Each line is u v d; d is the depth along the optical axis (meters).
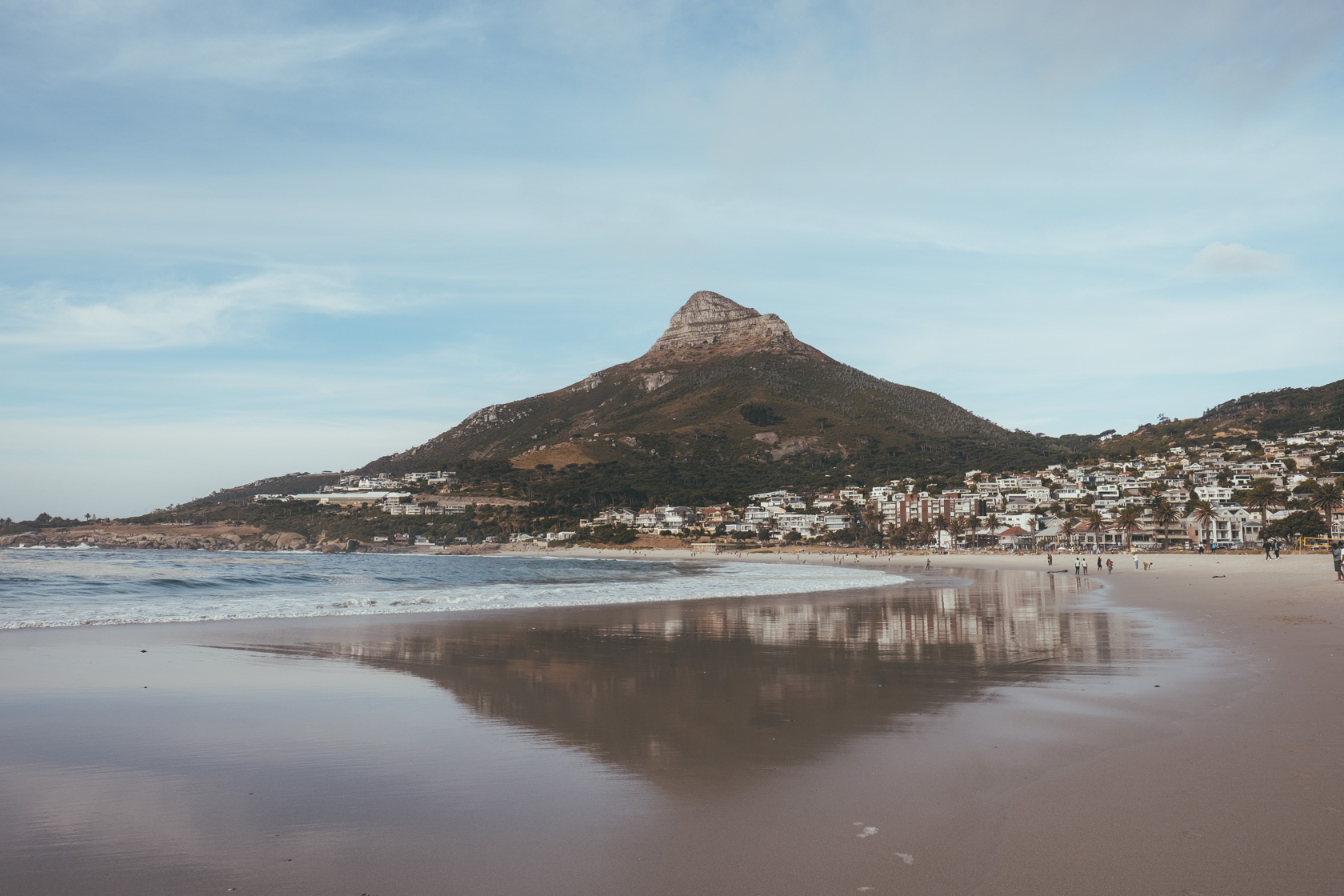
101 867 6.55
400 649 20.02
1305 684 12.95
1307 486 178.50
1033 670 15.91
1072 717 11.37
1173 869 6.20
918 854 6.59
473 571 79.38
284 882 6.28
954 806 7.73
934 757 9.46
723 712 12.36
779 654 19.31
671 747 10.20
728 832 7.19
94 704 12.80
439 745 10.44
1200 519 160.75
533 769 9.30
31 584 41.22
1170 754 9.22
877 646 20.94
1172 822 7.14
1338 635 19.05
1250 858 6.37
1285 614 24.91
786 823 7.38
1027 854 6.54
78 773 9.16
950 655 18.83
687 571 90.88
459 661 18.11
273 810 7.96
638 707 12.81
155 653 18.41
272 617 28.16
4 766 9.40
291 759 9.75
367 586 49.94
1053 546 181.88
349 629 24.39
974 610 33.31
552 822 7.54
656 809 7.84
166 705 12.83
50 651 18.33
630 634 23.95
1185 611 28.84
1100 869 6.23
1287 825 7.02
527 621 27.94
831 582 63.12
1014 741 10.09
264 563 84.62
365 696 13.74
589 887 6.11
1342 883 5.91
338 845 7.04
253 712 12.40
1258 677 13.72
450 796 8.33
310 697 13.63
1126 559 126.12
